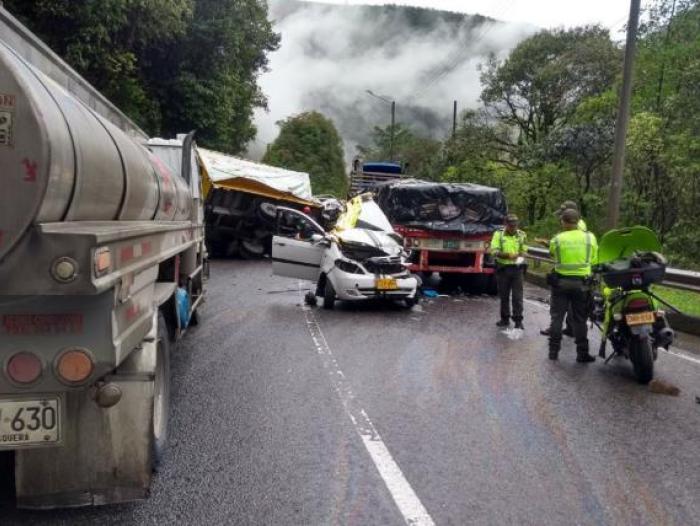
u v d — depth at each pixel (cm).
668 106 1898
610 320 687
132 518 355
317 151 8050
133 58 1557
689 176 1728
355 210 1180
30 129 250
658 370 706
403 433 493
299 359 729
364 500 380
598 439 488
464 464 436
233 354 750
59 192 263
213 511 364
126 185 358
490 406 565
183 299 636
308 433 490
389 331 905
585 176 2569
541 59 3247
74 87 430
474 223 1334
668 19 2202
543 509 373
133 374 353
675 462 447
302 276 1150
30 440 282
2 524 346
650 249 684
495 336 884
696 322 922
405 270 1087
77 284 255
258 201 1955
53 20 1330
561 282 733
